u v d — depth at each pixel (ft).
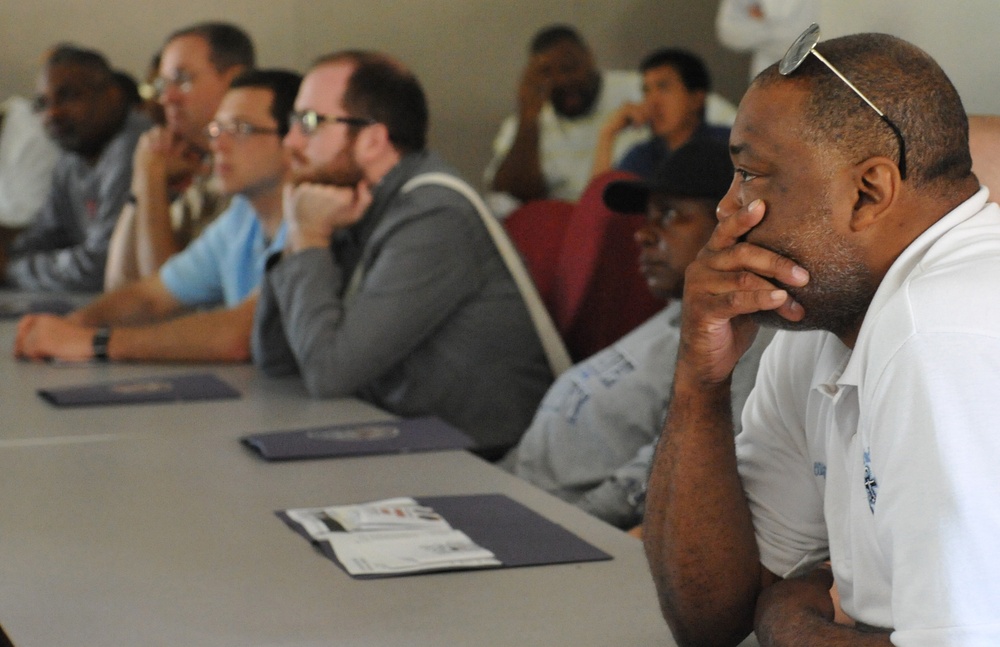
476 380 10.42
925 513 3.18
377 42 25.76
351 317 10.01
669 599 4.63
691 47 26.20
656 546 4.65
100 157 19.19
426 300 10.11
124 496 6.64
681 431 4.61
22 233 20.12
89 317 13.58
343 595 5.01
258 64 25.75
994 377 3.20
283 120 12.32
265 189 12.53
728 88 26.30
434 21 25.75
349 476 7.16
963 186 3.75
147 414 9.10
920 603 3.16
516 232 12.92
